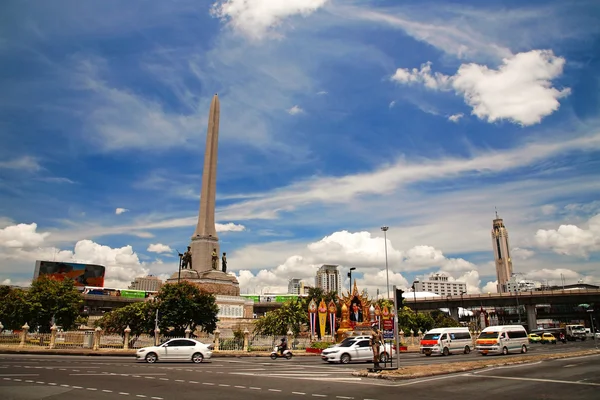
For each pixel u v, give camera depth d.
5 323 67.56
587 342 89.25
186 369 30.36
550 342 82.94
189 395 19.30
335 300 82.31
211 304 63.34
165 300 60.19
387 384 23.39
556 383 23.83
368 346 39.16
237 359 42.22
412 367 29.72
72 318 71.94
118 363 34.06
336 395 19.73
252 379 25.02
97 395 18.84
